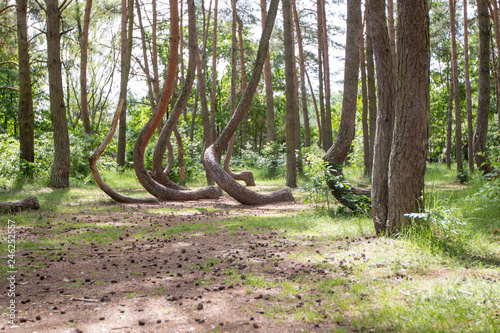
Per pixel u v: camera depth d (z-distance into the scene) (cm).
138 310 371
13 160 1611
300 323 335
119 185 1806
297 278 453
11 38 2250
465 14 2191
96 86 4103
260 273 481
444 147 4441
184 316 354
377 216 654
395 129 623
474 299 369
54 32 1566
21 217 926
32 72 2727
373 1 669
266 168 2466
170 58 1323
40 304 390
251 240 679
